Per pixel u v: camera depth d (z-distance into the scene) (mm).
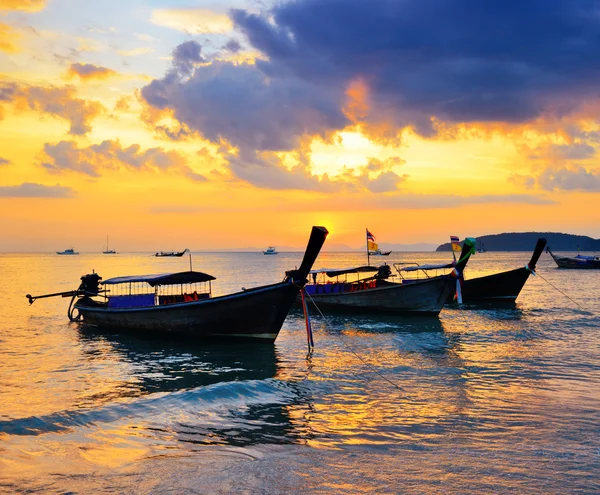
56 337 27672
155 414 13148
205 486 8758
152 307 26594
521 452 10438
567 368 18891
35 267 150125
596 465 9734
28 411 13930
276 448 10797
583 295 52188
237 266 160500
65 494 8453
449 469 9547
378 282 39375
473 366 19422
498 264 176625
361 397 15062
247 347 24297
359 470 9516
